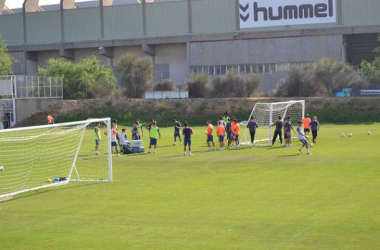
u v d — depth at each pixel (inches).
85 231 839.1
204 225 844.0
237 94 4276.6
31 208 1029.8
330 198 1013.2
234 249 710.5
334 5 4847.4
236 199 1037.8
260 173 1365.7
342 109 3526.1
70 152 2012.8
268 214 899.4
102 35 5487.2
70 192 1194.0
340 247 702.5
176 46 5428.2
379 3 4776.1
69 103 4055.1
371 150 1798.7
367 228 789.9
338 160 1561.3
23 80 3941.9
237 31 5098.4
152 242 761.0
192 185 1219.9
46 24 5629.9
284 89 4165.8
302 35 4918.8
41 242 784.3
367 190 1080.2
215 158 1712.6
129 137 2731.3
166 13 5300.2
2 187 1282.0
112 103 4018.2
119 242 767.7
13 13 5925.2
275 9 4985.2
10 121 3878.0
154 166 1574.8
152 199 1071.0
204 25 5201.8
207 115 3757.4
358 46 5162.4
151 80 4623.5
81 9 5526.6
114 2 6082.7
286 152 1814.7
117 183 1295.5
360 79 4067.4
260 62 5022.1
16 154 1955.0
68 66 4557.1
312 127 2082.9
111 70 4881.9
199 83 4362.7
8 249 753.0
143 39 5349.4
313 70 4124.0
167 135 2743.6
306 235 764.0
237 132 2012.8
